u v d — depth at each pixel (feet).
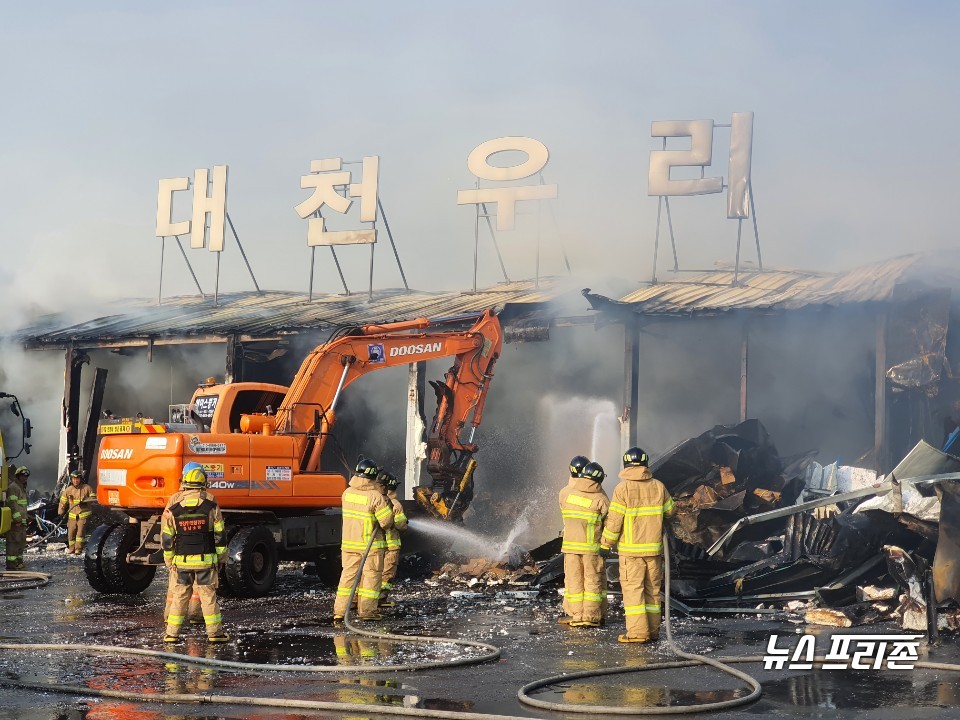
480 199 94.48
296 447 51.60
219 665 30.37
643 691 27.09
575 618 38.88
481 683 28.14
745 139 82.64
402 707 24.54
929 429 63.31
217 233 105.29
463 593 48.37
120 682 28.19
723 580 43.65
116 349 95.04
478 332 59.26
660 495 35.63
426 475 81.56
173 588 34.91
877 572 41.50
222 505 47.70
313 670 29.53
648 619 35.45
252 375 95.76
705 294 75.87
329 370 53.67
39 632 37.42
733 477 55.77
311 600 47.11
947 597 36.83
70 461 92.02
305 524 50.49
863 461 68.18
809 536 44.65
